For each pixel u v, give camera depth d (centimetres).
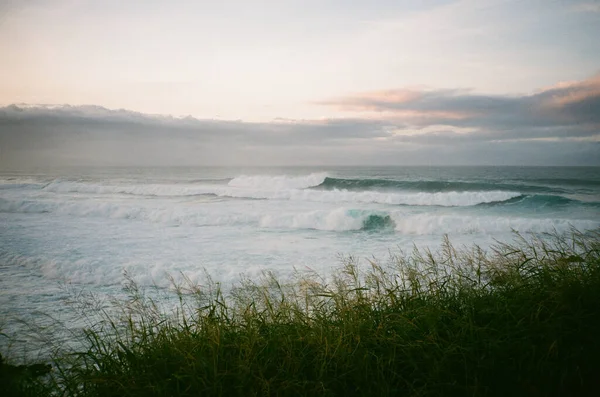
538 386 236
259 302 420
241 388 237
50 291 720
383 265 812
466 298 310
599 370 238
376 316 312
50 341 458
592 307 273
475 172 6638
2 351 424
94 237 1248
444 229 1461
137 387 242
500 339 261
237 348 273
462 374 247
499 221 1487
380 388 237
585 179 4172
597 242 445
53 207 1817
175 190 2675
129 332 390
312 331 293
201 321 314
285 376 250
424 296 337
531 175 5400
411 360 251
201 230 1418
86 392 260
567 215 1864
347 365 251
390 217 1527
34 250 1046
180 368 248
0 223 1498
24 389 260
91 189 2798
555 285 306
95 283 775
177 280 786
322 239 1296
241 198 2452
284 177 3347
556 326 255
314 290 407
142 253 1034
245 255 1029
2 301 657
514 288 307
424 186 3120
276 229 1480
